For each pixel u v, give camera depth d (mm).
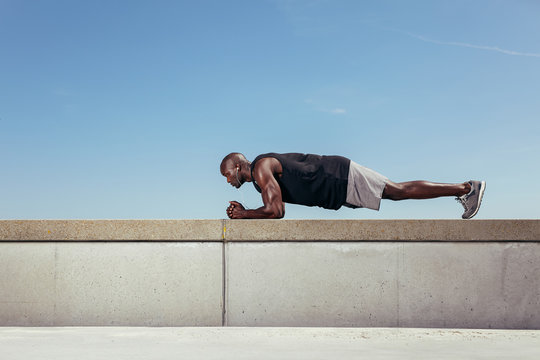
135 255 4258
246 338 3484
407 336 3605
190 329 3951
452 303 4148
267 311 4195
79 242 4289
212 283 4219
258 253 4230
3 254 4293
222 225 4234
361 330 3904
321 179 4762
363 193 4797
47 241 4301
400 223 4191
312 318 4176
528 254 4156
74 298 4246
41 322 4238
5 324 4242
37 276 4273
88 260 4270
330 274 4195
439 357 2779
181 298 4215
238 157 4934
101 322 4227
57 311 4242
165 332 3775
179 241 4266
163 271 4238
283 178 4770
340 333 3738
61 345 3170
